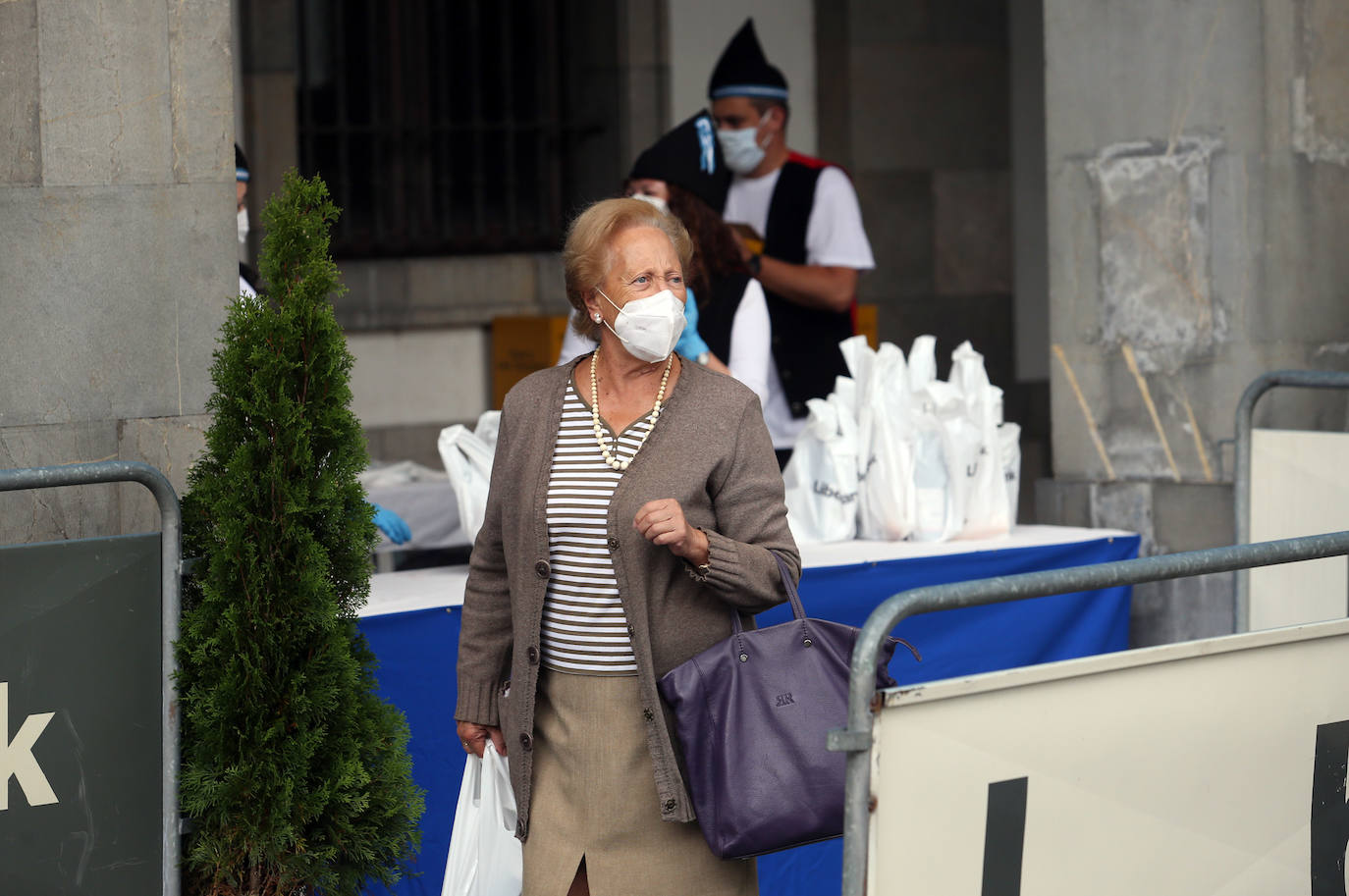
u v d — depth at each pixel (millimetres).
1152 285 14609
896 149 27109
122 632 8195
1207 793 7363
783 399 16453
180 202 9328
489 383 25516
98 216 9141
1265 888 7602
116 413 9234
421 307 24703
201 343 9414
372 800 8750
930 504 12961
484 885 8656
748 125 17047
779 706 7383
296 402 8453
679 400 7883
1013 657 12664
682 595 7715
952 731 6488
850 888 6281
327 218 8641
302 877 8398
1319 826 7781
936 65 27219
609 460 7773
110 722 8188
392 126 25047
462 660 8461
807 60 26547
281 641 8344
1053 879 6852
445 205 25391
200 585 8359
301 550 8336
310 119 24688
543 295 25562
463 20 25391
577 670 7812
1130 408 14812
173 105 9281
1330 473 12156
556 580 7855
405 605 10547
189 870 8539
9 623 7895
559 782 7941
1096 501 15016
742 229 17281
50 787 8047
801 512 13203
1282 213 13898
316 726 8500
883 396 13148
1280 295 13922
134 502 9305
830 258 16844
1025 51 27844
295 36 23438
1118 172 14766
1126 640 13492
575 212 8695
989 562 12516
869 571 11891
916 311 27500
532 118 25969
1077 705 6879
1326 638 7750
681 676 7383
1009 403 28328
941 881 6504
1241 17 13922
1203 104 14211
